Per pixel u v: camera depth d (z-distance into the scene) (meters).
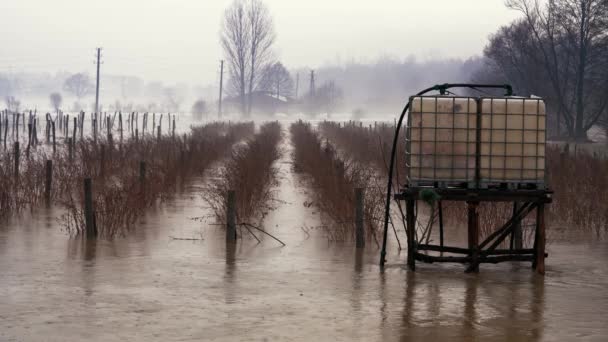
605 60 111.50
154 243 26.12
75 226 29.03
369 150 61.06
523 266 23.25
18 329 15.59
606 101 105.19
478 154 21.48
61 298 18.17
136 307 17.44
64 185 38.66
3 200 31.56
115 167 46.84
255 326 16.05
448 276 21.55
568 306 18.17
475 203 21.67
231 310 17.33
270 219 32.31
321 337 15.33
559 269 22.77
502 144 21.50
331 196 32.62
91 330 15.57
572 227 31.17
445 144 21.58
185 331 15.59
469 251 21.92
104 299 18.16
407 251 24.33
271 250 25.28
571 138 109.31
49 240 26.27
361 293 19.23
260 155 50.28
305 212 34.44
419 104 21.61
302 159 55.06
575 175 42.00
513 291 19.73
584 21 107.12
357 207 25.84
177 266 22.31
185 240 26.84
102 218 28.12
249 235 28.25
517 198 21.44
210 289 19.41
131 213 30.05
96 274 20.98
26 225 29.33
